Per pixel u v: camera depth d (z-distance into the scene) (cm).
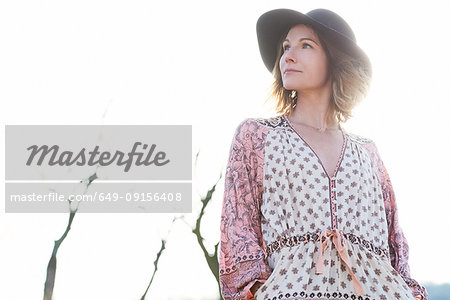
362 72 285
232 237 262
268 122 282
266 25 298
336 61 284
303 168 266
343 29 290
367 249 261
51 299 896
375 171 288
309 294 244
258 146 275
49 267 892
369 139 295
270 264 258
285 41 288
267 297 245
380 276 258
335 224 259
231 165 276
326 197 262
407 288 261
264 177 269
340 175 268
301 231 257
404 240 288
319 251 252
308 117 284
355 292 249
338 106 281
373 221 271
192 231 880
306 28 285
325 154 273
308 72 280
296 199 262
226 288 265
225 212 272
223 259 267
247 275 251
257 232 267
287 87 280
